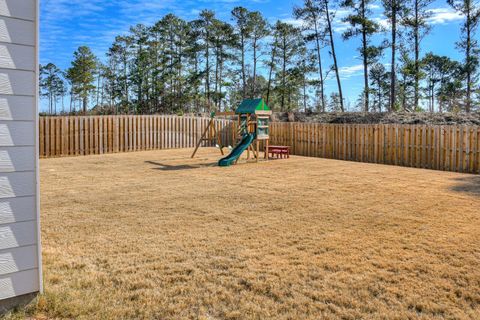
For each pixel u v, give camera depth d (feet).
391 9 74.59
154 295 9.66
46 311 8.91
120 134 51.49
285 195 22.16
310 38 91.04
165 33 130.31
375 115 61.98
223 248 13.07
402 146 37.99
